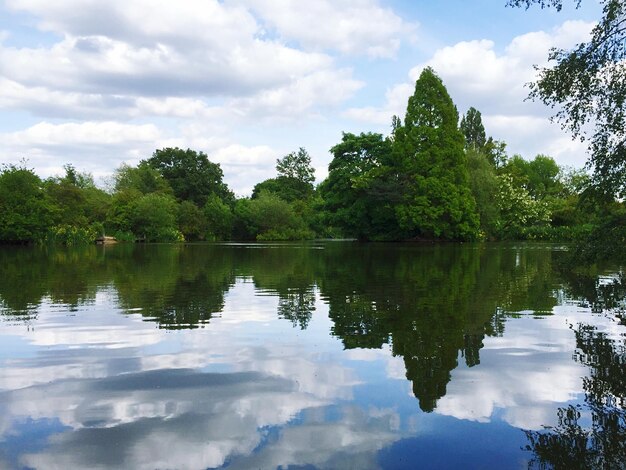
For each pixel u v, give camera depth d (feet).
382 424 12.53
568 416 13.11
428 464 10.54
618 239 27.66
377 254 82.28
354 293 35.45
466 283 41.04
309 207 231.91
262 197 208.44
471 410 13.48
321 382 15.74
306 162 288.51
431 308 29.19
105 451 11.02
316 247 112.27
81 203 156.15
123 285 40.09
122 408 13.51
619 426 12.49
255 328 23.75
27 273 49.44
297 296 34.12
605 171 28.35
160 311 28.22
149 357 18.61
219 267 57.57
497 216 146.72
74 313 27.53
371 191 132.57
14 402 13.96
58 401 14.02
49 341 21.07
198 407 13.60
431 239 141.79
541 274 47.93
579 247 29.19
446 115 134.62
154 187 217.77
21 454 10.89
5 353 19.19
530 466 10.48
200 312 27.96
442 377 16.24
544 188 216.95
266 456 10.81
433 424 12.55
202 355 18.90
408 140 135.23
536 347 20.07
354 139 144.36
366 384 15.60
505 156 211.41
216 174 243.60
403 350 19.62
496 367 17.35
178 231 180.14
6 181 118.32
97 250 100.12
